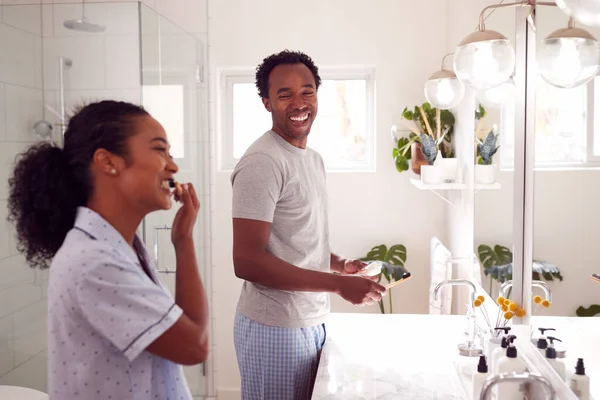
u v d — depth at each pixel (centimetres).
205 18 334
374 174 334
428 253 334
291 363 173
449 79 240
